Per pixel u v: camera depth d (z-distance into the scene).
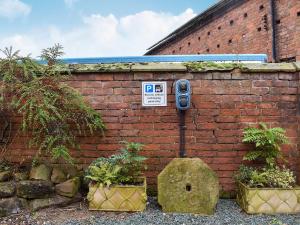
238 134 5.19
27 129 5.29
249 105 5.18
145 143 5.25
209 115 5.20
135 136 5.25
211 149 5.21
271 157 4.94
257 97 5.18
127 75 5.25
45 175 4.88
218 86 5.19
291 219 4.34
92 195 4.61
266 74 5.18
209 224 4.18
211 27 12.01
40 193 4.68
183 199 4.62
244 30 9.89
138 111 5.25
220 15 11.35
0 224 4.21
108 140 5.29
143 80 5.23
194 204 4.60
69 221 4.26
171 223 4.20
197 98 5.20
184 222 4.24
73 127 5.30
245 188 4.63
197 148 5.21
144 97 5.23
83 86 5.28
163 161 5.24
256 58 5.89
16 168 5.20
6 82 4.75
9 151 5.38
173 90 5.21
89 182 4.97
